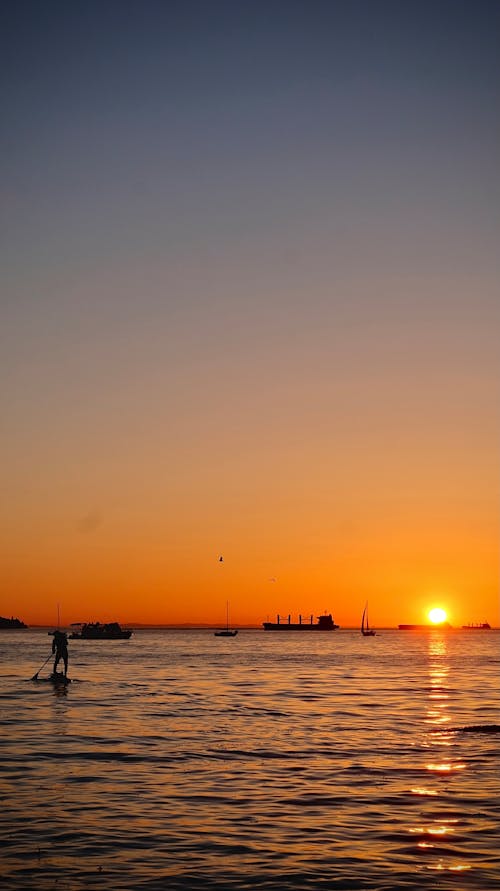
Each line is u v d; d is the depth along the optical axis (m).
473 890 15.24
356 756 29.47
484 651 169.25
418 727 37.50
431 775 25.95
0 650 144.25
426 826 19.67
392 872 16.27
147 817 20.33
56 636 62.22
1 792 22.95
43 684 59.03
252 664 102.00
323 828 19.48
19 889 15.20
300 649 180.75
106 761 27.81
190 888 15.30
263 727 36.91
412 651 168.12
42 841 18.20
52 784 24.03
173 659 117.25
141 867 16.50
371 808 21.48
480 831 19.22
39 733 33.88
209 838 18.58
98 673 76.12
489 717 41.84
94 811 20.88
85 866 16.53
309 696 53.31
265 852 17.58
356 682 67.88
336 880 15.80
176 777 25.28
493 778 25.53
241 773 26.06
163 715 40.69
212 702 47.88
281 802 22.11
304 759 28.73
